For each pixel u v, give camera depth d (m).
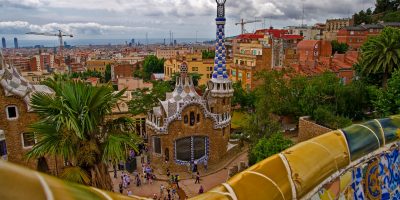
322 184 3.31
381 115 34.28
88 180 12.45
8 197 1.42
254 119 33.09
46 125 12.64
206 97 39.59
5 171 1.45
